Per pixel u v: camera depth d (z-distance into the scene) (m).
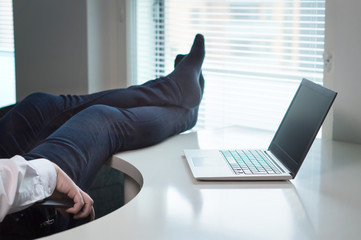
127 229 0.94
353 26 1.70
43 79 2.57
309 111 1.35
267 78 2.30
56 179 1.16
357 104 1.71
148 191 1.18
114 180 2.58
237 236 0.92
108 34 2.73
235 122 2.45
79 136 1.44
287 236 0.92
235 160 1.41
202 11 2.52
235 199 1.13
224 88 2.48
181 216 1.01
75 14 2.58
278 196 1.15
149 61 2.75
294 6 2.17
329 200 1.13
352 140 1.75
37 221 1.16
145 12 2.71
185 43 2.61
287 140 1.42
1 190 0.97
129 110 1.65
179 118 1.84
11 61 2.50
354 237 0.92
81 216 1.19
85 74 2.62
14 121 1.69
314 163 1.46
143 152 1.58
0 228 1.12
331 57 1.88
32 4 2.52
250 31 2.35
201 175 1.26
